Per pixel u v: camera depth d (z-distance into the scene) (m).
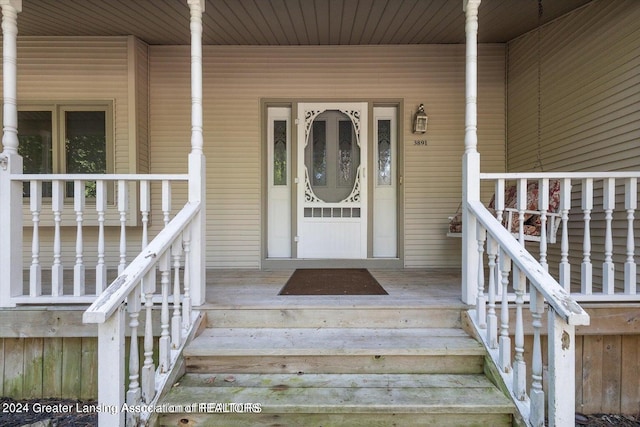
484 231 2.33
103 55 4.07
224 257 4.39
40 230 4.23
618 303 2.42
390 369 2.18
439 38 4.15
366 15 3.58
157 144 4.36
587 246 2.41
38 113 4.12
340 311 2.51
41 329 2.41
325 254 4.43
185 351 2.15
